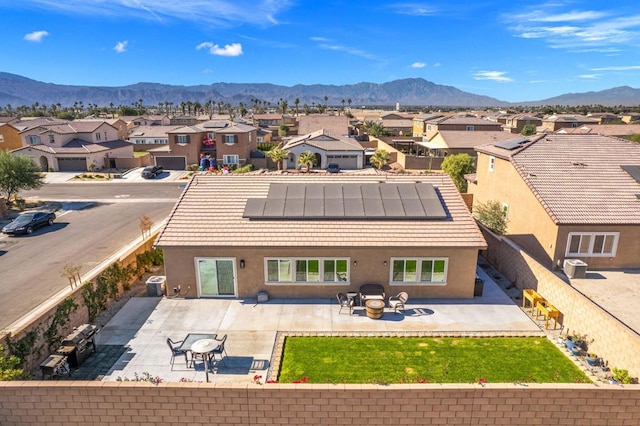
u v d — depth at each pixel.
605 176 23.14
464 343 15.34
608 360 13.70
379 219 19.59
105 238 29.09
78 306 16.11
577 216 20.62
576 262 20.33
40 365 12.89
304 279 19.02
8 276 22.22
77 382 10.22
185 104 181.62
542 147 25.53
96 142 61.81
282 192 21.42
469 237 18.67
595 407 10.02
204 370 13.77
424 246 18.14
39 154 56.41
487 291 19.81
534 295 17.69
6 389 10.11
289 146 59.41
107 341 15.59
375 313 17.02
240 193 21.64
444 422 10.16
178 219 19.75
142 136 75.62
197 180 22.56
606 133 64.62
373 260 18.73
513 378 13.20
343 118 87.38
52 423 10.40
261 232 18.89
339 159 58.44
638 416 10.03
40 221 31.39
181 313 17.77
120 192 45.41
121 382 10.23
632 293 18.70
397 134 93.31
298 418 10.14
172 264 18.89
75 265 23.84
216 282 19.12
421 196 20.98
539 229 22.11
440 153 58.62
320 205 20.31
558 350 14.88
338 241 18.36
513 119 98.62
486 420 10.15
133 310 18.03
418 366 13.88
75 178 52.94
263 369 13.83
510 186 25.42
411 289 19.06
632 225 20.53
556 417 10.12
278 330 16.33
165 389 9.99
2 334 12.58
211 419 10.20
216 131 60.53
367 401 9.96
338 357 14.45
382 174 23.47
